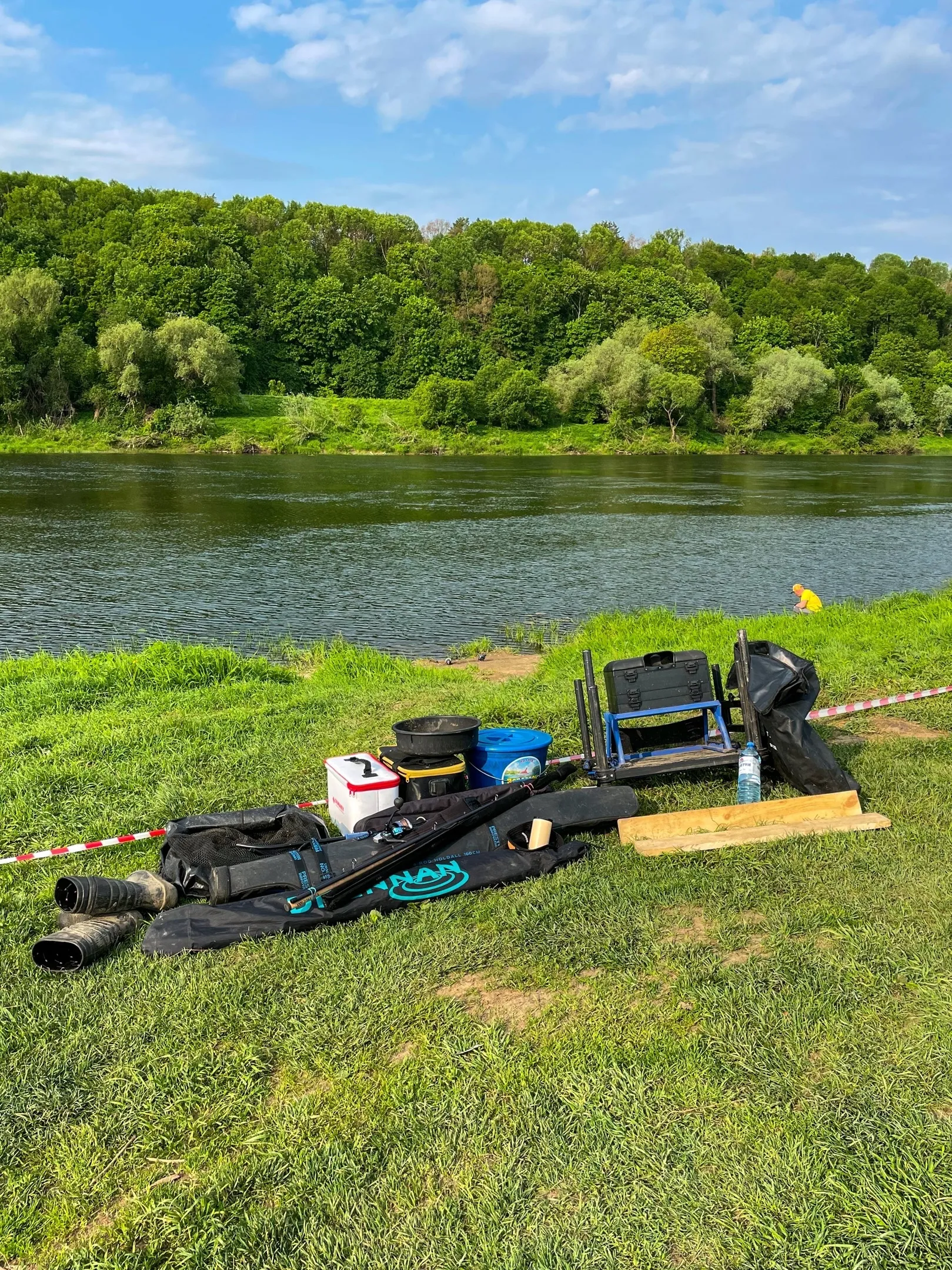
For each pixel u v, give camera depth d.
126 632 16.05
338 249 128.25
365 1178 2.95
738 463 74.75
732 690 6.46
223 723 8.56
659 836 5.45
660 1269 2.56
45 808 6.55
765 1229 2.65
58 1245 2.82
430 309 109.88
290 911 4.59
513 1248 2.63
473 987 4.02
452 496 41.97
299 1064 3.54
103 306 96.12
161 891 4.89
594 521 33.00
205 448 75.06
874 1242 2.59
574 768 6.54
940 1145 2.92
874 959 3.99
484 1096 3.28
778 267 168.50
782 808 5.56
